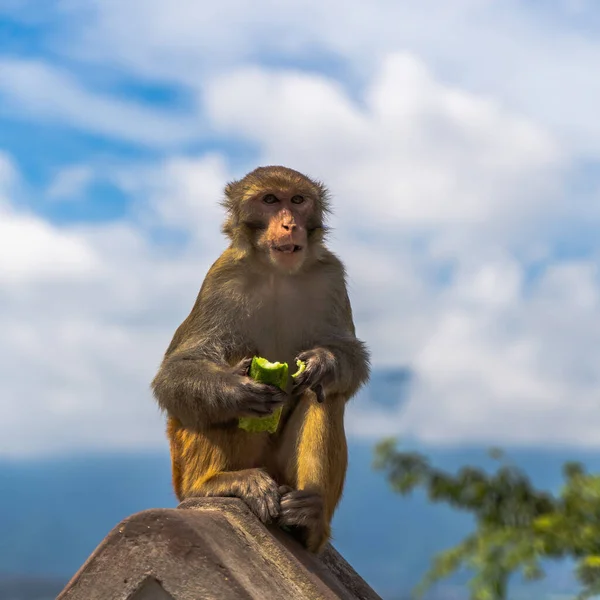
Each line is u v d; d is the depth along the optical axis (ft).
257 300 29.40
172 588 19.02
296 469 26.48
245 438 26.48
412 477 53.78
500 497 52.80
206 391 25.71
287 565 21.27
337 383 26.61
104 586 19.35
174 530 19.19
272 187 29.12
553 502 52.24
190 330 29.40
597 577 45.57
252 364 25.46
